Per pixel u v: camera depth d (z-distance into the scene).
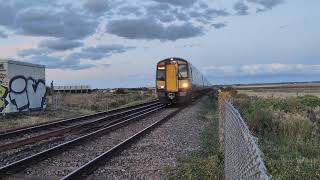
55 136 18.17
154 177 10.27
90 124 23.11
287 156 11.11
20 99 30.73
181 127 20.56
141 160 12.38
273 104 22.25
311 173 8.76
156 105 42.12
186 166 10.76
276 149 12.12
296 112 18.69
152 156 13.01
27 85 31.92
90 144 15.70
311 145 12.44
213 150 12.84
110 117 27.05
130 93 81.31
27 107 31.77
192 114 28.12
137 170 11.05
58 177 10.29
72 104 41.47
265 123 15.38
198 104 40.94
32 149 14.72
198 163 10.80
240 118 6.24
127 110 35.66
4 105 29.11
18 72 30.62
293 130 14.35
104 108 42.00
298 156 11.13
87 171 10.62
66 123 24.45
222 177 9.52
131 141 15.59
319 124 15.41
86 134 18.23
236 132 6.61
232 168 7.11
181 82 39.47
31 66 32.81
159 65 39.91
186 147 14.55
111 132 19.44
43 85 35.00
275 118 15.93
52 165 11.77
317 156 11.41
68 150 14.20
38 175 10.49
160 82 39.78
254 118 15.77
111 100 50.91
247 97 37.34
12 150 14.41
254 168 4.06
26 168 11.25
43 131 20.55
